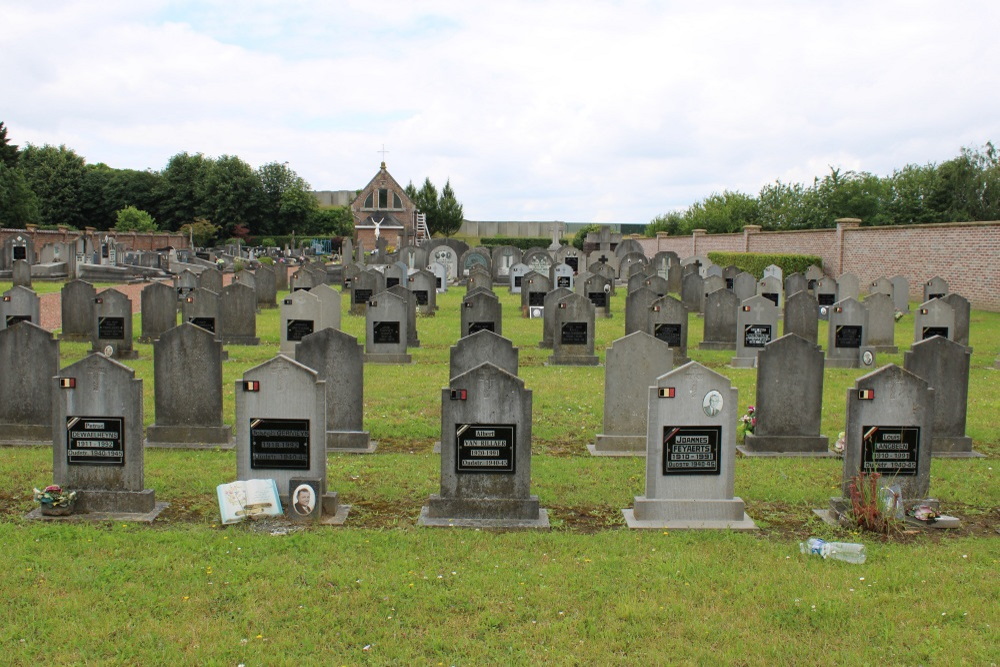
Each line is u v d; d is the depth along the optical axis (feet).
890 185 193.57
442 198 339.57
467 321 67.67
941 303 65.00
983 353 72.54
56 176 289.94
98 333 64.03
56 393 30.25
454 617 22.66
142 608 23.00
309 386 30.53
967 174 172.86
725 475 30.63
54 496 29.91
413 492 33.71
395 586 24.36
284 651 20.86
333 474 35.99
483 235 356.79
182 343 40.19
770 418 40.27
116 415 30.30
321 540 27.94
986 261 108.88
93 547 27.02
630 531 29.37
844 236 138.00
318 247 283.38
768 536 29.30
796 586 24.53
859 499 29.99
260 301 102.94
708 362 67.00
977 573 25.70
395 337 64.49
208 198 298.76
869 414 31.14
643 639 21.62
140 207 298.97
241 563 25.99
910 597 23.94
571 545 27.78
